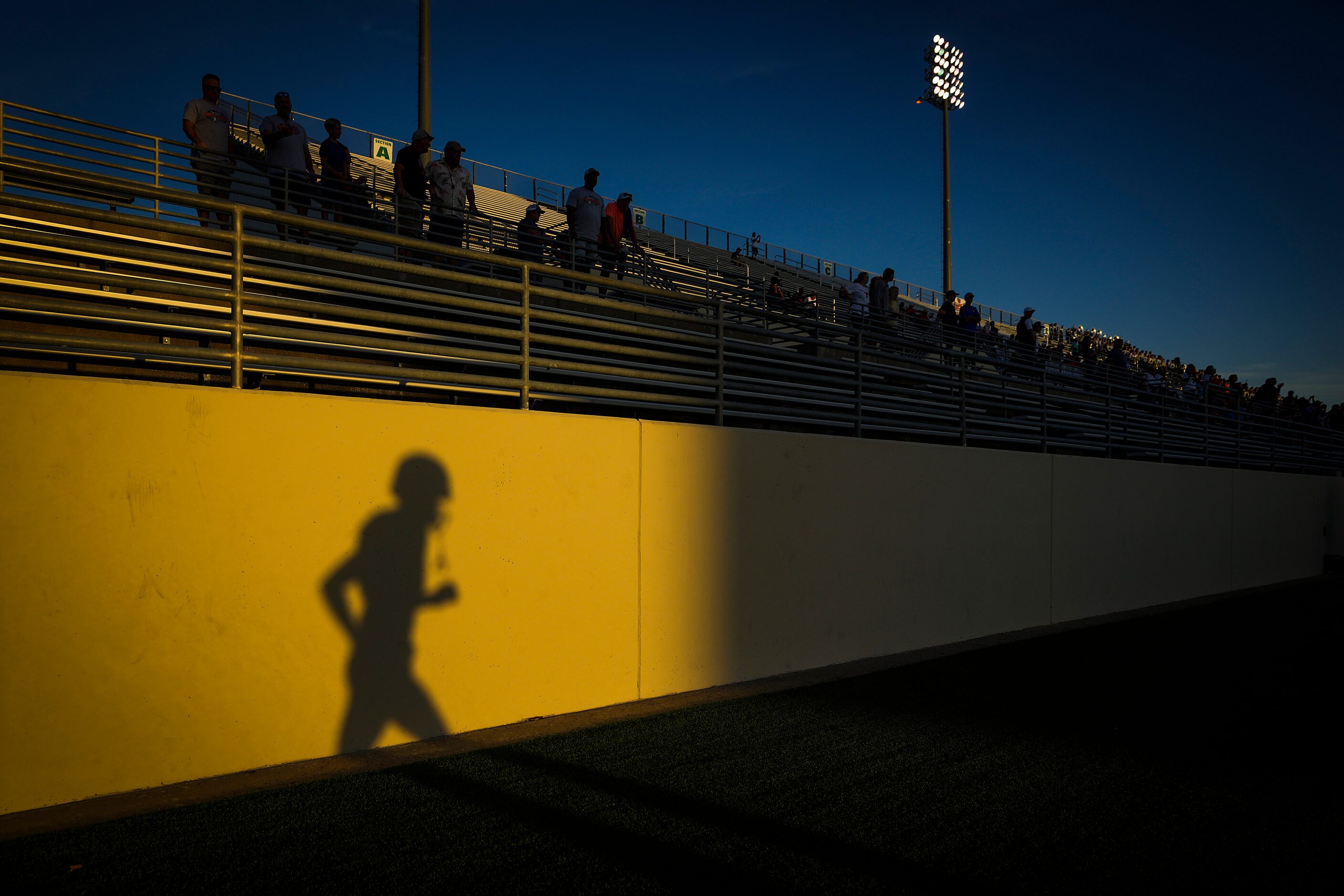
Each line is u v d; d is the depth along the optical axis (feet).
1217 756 15.70
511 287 17.99
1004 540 30.07
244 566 13.58
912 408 29.63
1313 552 55.93
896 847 11.35
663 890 9.90
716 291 33.37
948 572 27.55
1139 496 38.22
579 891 9.82
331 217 25.75
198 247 21.95
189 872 10.00
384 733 15.01
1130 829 12.23
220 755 13.30
